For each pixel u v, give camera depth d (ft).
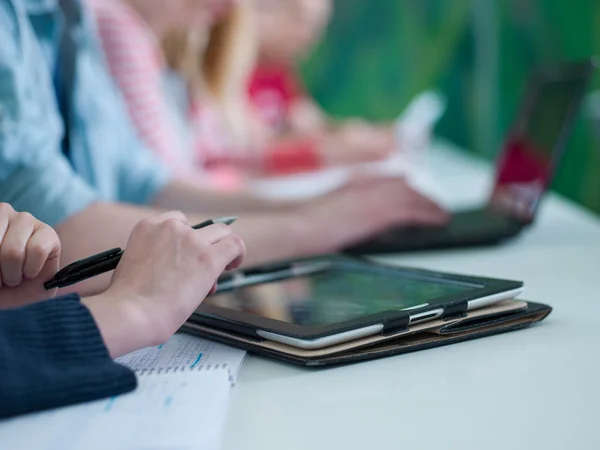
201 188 5.20
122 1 6.37
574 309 2.86
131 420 1.79
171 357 2.42
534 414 1.88
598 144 7.05
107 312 2.13
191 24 6.91
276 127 10.93
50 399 1.88
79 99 4.23
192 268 2.28
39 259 2.35
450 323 2.44
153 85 6.44
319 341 2.24
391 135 9.52
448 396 2.03
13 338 1.95
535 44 8.79
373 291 2.73
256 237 3.93
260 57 11.19
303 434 1.84
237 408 2.02
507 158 5.08
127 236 3.37
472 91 11.64
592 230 4.69
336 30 13.02
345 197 4.37
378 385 2.13
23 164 3.35
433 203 4.49
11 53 3.39
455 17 12.03
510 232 4.28
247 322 2.43
